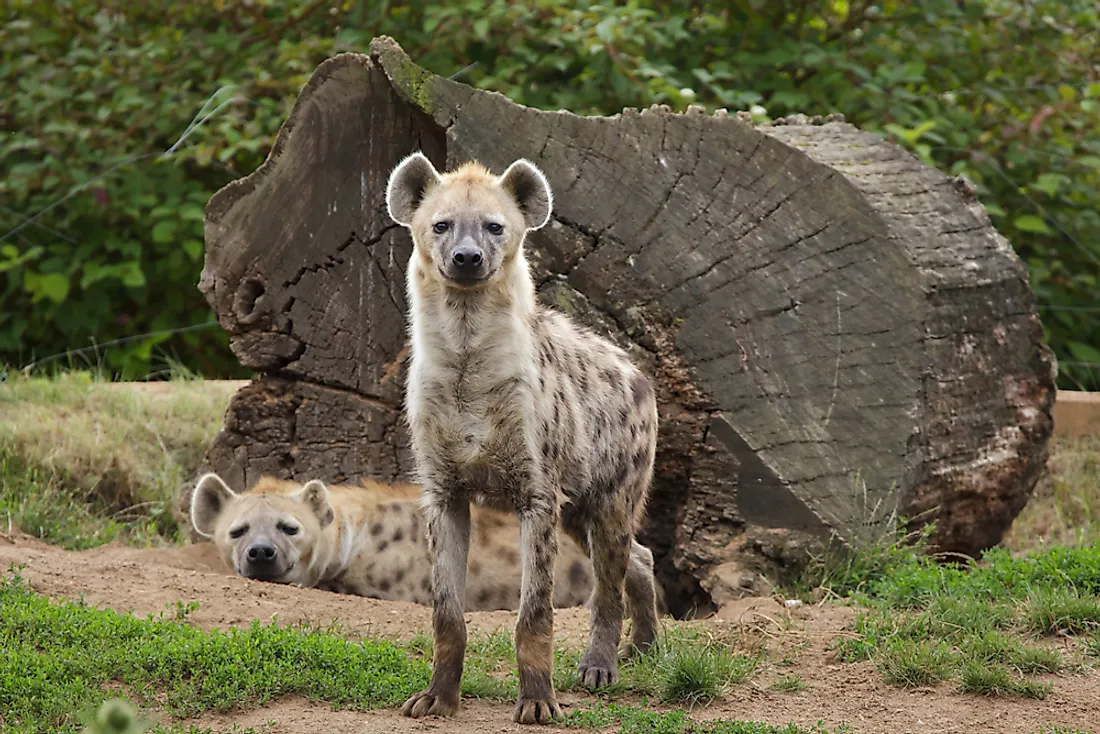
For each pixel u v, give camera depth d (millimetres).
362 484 11734
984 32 18031
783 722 7328
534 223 7785
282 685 7477
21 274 18203
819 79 17172
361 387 11742
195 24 18188
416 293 7684
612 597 8297
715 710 7555
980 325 10789
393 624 9188
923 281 10359
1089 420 14766
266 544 10414
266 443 12117
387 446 11742
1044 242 18062
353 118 11453
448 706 7281
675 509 11062
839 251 10539
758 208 10711
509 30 16188
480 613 9680
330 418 11883
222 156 15859
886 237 10445
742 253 10695
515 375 7492
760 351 10617
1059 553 9844
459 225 7434
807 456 10430
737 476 10562
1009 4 17875
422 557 11211
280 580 10641
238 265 11828
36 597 8477
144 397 14461
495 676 8211
